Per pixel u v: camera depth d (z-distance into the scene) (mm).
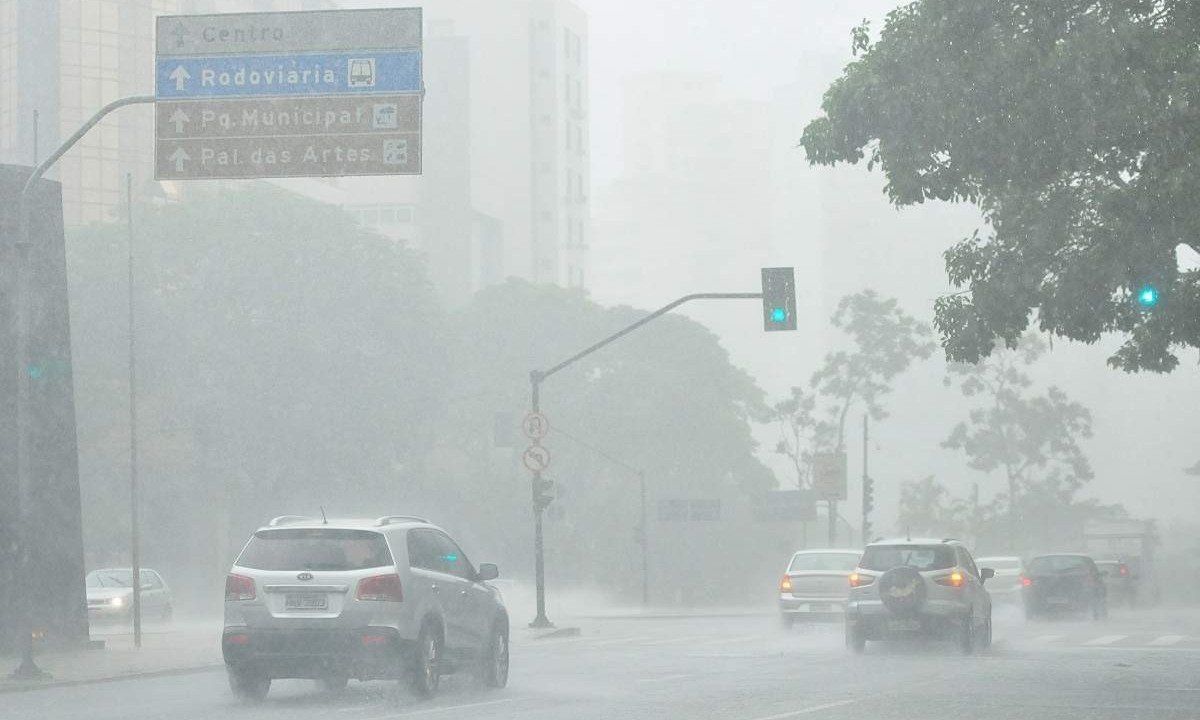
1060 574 44406
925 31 22484
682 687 19875
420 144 22641
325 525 17953
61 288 30031
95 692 20203
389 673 17562
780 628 38406
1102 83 21188
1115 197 22750
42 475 29250
